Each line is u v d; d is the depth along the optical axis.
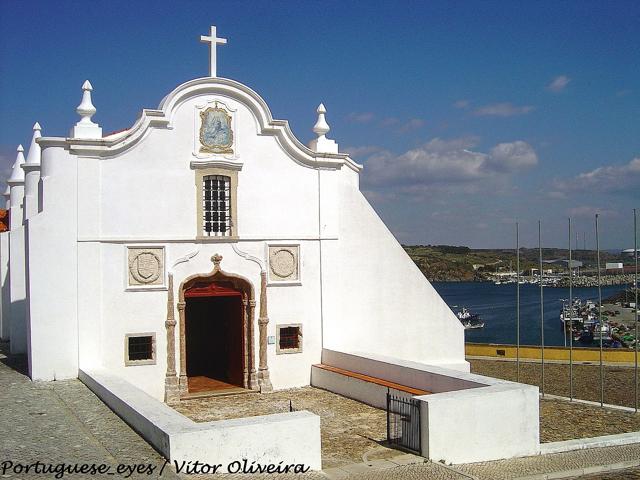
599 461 13.50
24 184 26.00
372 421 16.69
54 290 18.00
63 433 12.83
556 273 125.19
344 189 22.17
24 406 15.04
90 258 18.36
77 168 18.34
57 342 18.00
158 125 19.28
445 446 13.38
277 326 20.91
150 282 19.16
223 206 20.41
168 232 19.38
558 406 18.72
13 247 22.80
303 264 21.33
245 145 20.47
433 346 23.03
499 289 186.12
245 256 20.42
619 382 23.83
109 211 18.67
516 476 12.41
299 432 12.02
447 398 13.48
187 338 24.53
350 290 22.06
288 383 21.03
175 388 19.25
